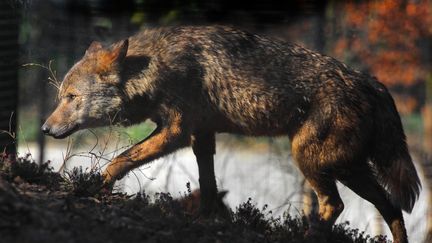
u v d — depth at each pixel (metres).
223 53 12.04
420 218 18.50
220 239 9.77
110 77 12.05
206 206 12.23
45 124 12.07
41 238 7.84
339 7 19.16
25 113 23.00
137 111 12.23
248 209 11.31
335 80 12.14
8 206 8.25
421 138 23.36
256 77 12.03
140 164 11.81
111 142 16.61
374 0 20.52
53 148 23.88
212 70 12.01
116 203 10.16
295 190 17.23
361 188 12.37
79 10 15.83
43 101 17.56
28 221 8.13
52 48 15.77
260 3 15.36
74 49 15.94
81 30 15.91
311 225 11.17
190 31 12.19
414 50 21.78
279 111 12.11
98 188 10.30
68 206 9.02
